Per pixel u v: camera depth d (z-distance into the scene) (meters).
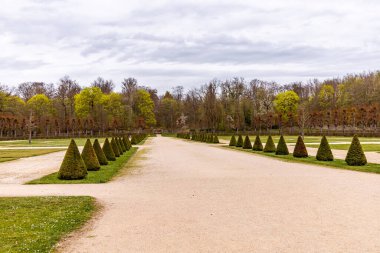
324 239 8.77
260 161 28.25
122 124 116.88
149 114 126.81
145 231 9.66
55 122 105.88
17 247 8.26
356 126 97.19
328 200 13.12
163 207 12.45
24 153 39.09
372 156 30.45
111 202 13.36
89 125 108.69
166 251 8.12
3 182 18.62
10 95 115.25
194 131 112.69
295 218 10.70
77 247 8.48
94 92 113.56
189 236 9.16
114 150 32.97
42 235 9.17
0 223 10.22
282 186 16.31
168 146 52.41
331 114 98.88
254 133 97.19
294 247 8.24
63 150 44.53
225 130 104.06
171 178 19.55
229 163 26.94
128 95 128.25
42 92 137.00
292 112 104.62
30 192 15.36
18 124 98.56
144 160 30.58
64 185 17.48
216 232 9.46
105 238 9.12
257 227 9.85
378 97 97.62
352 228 9.64
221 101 111.50
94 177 19.81
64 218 10.80
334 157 30.05
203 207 12.34
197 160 29.70
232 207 12.26
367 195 14.00
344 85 123.50
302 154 30.09
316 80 140.75
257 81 125.06
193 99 123.38
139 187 16.73
